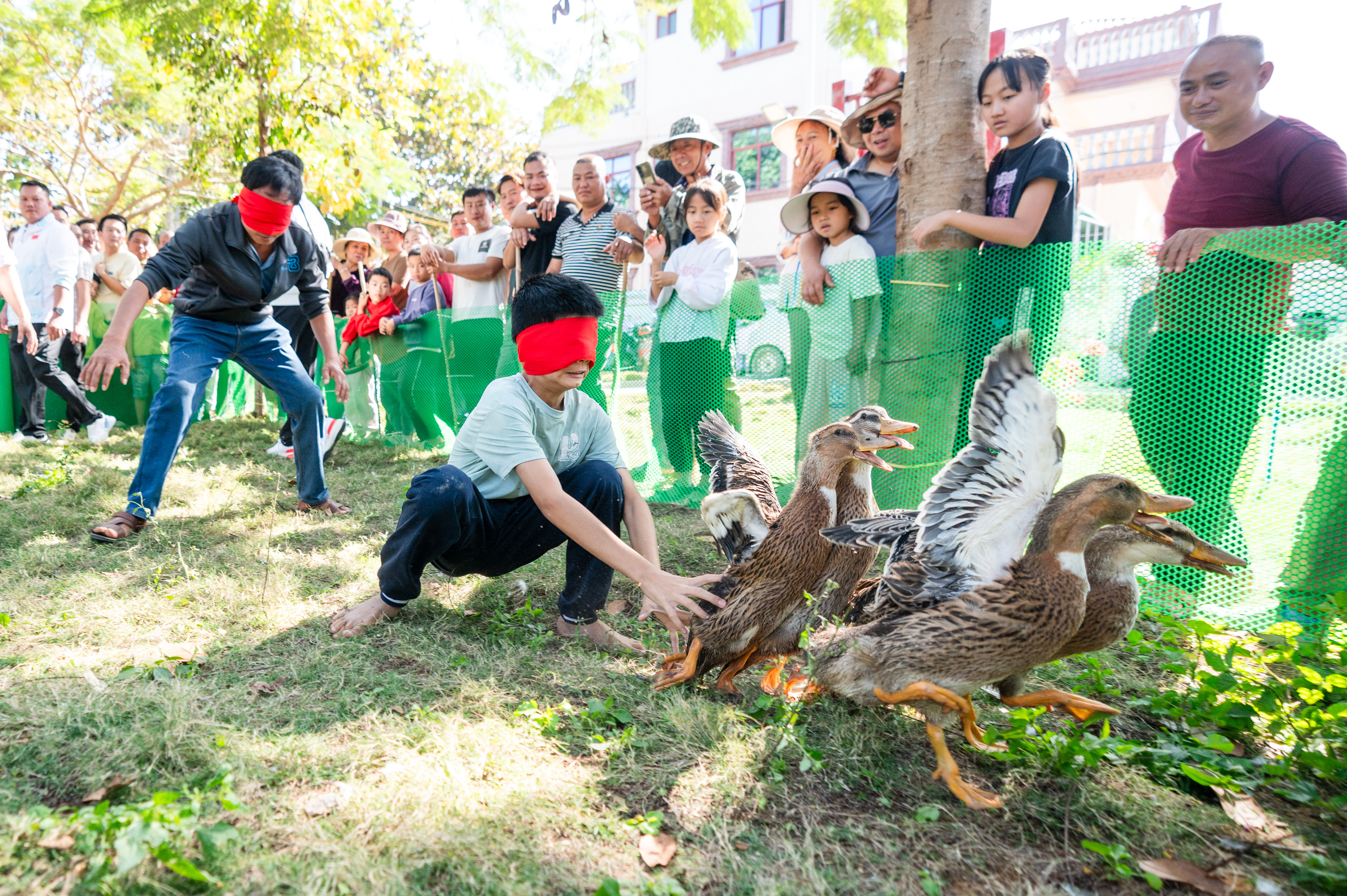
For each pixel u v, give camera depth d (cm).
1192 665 289
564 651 320
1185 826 214
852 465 314
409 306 852
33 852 181
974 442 243
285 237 493
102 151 1852
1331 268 322
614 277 647
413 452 776
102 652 296
